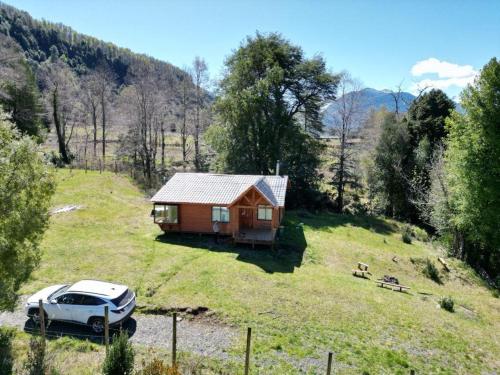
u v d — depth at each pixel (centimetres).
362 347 1692
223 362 1470
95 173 5406
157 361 1157
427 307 2361
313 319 1925
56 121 6116
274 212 3278
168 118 6800
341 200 5584
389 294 2492
